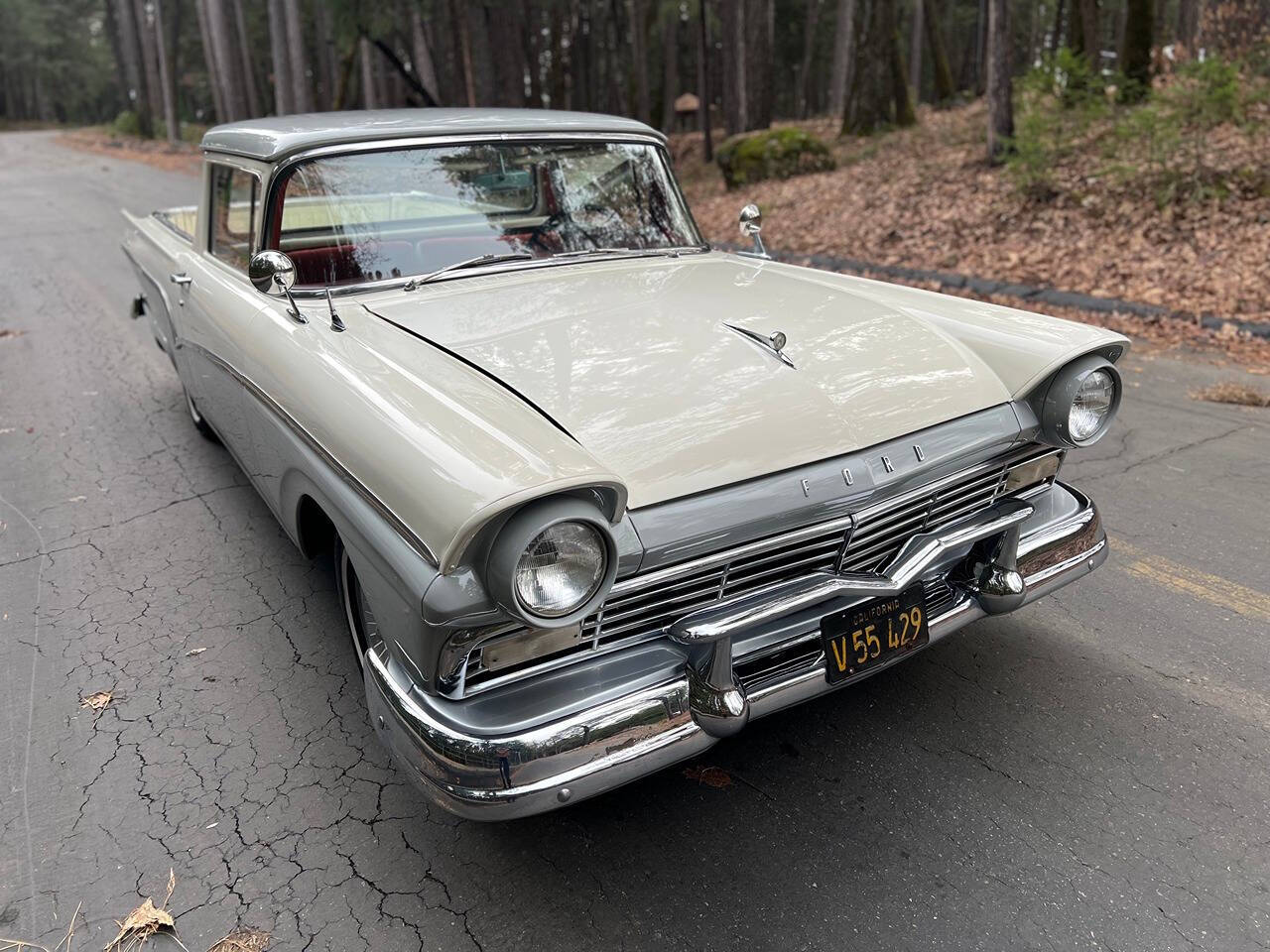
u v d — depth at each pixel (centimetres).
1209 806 236
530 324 258
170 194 1747
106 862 229
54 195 1781
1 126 6656
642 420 212
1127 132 895
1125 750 257
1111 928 203
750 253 374
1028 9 3088
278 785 254
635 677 201
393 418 204
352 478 208
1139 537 367
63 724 281
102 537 396
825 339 256
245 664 309
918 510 237
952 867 221
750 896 214
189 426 523
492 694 193
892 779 250
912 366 250
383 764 262
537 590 173
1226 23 968
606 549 178
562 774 189
